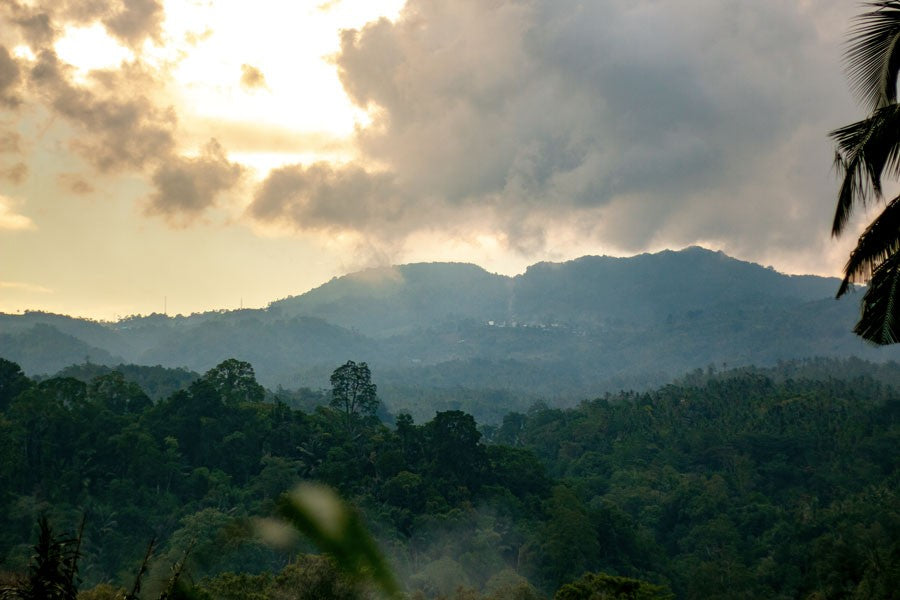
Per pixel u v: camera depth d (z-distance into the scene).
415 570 98.06
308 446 135.12
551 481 147.50
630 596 57.81
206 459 132.50
